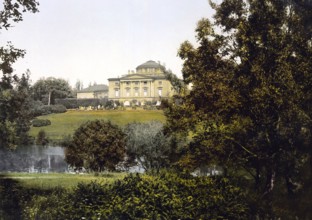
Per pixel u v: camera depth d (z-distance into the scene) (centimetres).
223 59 1209
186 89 1256
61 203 871
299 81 1070
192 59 1245
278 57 1084
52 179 1363
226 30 1216
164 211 832
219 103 1123
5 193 1088
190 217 827
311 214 939
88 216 824
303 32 1102
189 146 1156
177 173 977
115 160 1616
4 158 1816
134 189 869
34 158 1823
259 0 1150
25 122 1725
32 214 886
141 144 1538
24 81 1638
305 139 1040
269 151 1050
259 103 1059
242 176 1075
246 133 1087
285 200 966
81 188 875
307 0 1099
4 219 938
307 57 1086
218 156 1095
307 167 1020
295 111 1045
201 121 1166
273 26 1129
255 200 941
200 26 1240
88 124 1695
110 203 836
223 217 848
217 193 883
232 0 1208
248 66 1127
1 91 1573
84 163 1636
